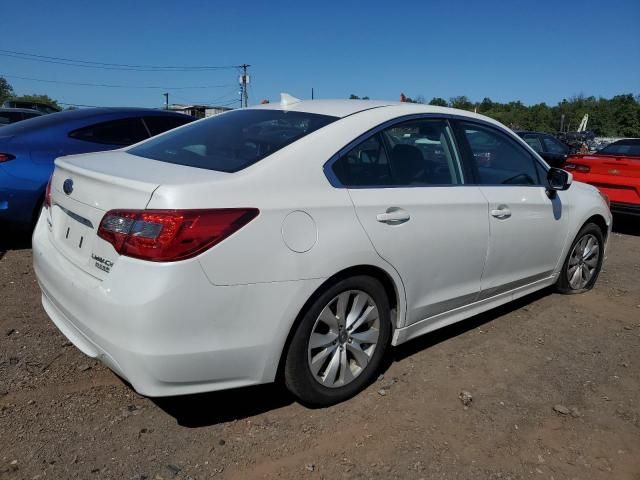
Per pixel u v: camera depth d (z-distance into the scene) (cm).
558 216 439
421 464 257
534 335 409
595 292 514
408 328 332
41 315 397
